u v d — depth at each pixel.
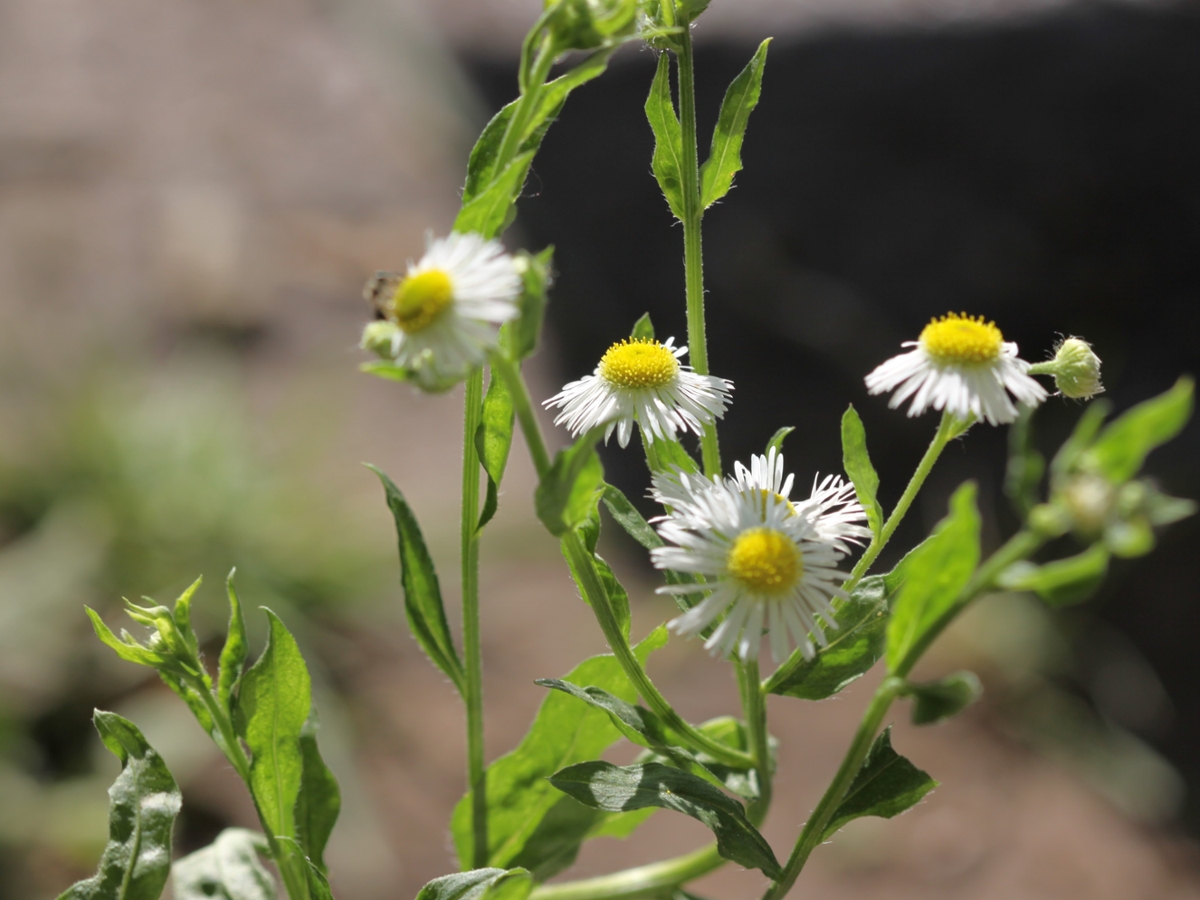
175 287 6.53
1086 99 6.92
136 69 7.99
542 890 1.36
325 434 5.71
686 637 0.98
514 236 7.61
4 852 3.46
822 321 6.92
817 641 1.14
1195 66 6.89
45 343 6.06
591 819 1.39
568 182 7.76
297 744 1.18
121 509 4.80
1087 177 6.84
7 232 6.70
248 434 5.58
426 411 6.18
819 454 6.55
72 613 4.37
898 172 7.13
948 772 4.73
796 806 4.32
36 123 7.45
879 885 4.17
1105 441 0.76
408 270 0.91
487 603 5.12
